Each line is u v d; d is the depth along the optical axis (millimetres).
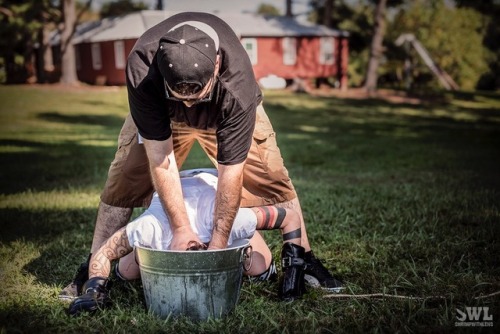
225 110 3334
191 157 11211
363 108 26062
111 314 3506
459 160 11148
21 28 34094
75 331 3328
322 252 4754
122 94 28438
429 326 3293
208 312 3422
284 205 4223
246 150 3422
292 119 21516
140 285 4059
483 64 44281
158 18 35750
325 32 37344
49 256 4727
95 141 14531
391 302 3643
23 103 24531
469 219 5672
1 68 40938
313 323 3307
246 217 3652
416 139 15695
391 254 4629
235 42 3398
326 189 7469
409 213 5848
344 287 3957
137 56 3348
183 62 3027
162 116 3406
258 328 3324
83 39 37750
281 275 4184
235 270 3457
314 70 37219
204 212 3654
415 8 43844
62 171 9539
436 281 3924
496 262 4426
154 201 3758
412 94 32844
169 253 3318
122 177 4082
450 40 43312
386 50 43781
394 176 8945
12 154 11828
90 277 3688
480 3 45719
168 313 3438
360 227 5457
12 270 4352
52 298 3832
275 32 35938
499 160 11133
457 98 31250
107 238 4164
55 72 37625
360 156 11852
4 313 3555
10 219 6020
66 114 21656
